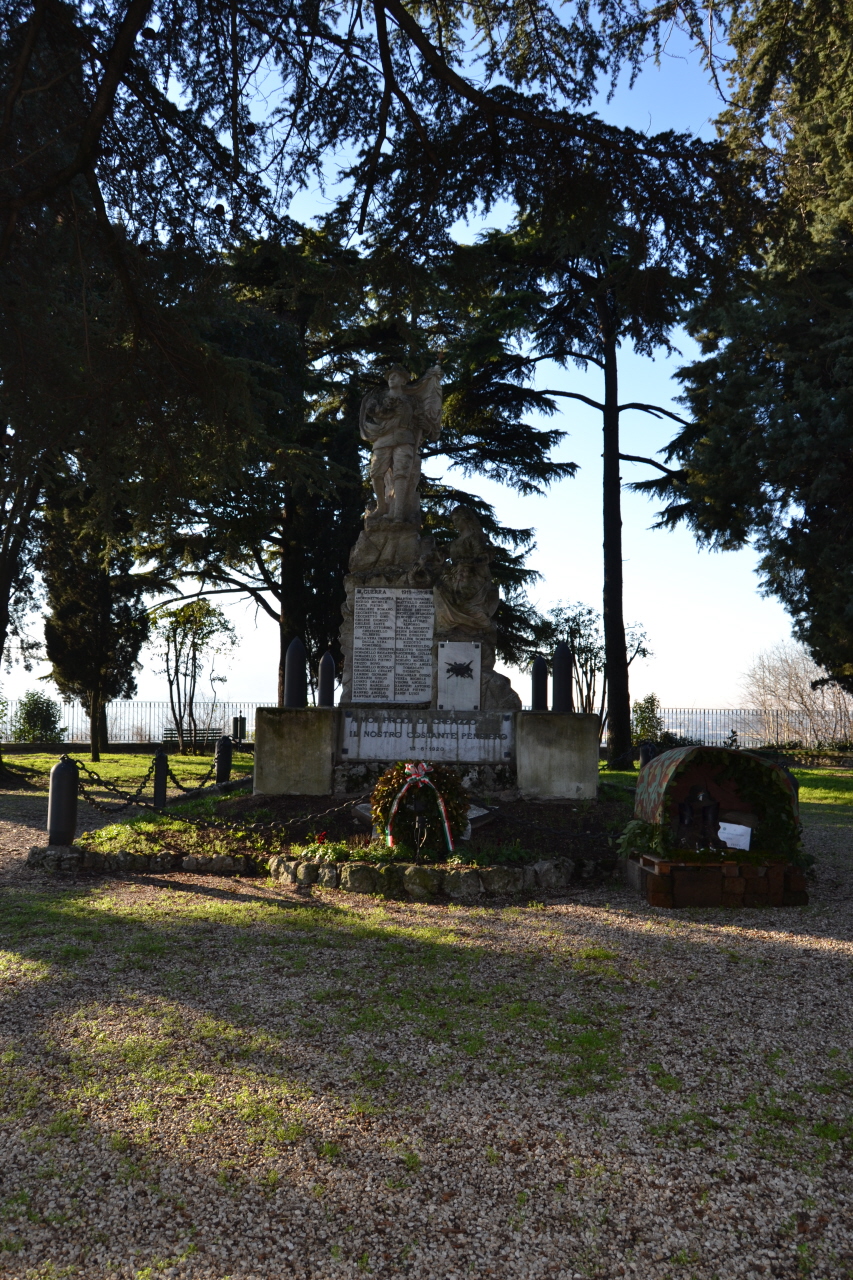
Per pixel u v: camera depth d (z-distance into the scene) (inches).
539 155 264.2
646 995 219.9
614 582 1109.7
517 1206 132.3
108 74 216.1
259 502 1004.6
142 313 266.4
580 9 275.6
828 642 952.9
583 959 249.1
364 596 503.8
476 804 414.6
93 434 309.7
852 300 851.4
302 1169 140.6
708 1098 165.6
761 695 1480.1
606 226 279.3
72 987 221.0
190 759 1154.7
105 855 370.9
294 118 268.4
